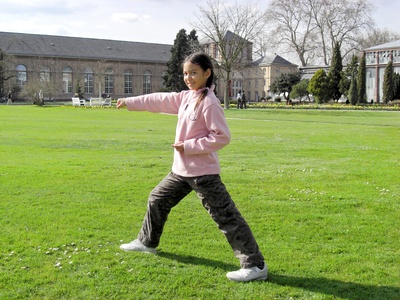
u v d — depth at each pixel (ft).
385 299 12.63
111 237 17.63
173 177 14.66
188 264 15.03
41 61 270.67
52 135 58.90
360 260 15.58
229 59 183.01
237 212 14.03
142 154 41.81
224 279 13.89
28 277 13.79
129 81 307.58
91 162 36.45
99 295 12.74
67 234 17.95
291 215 21.11
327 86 174.91
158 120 93.61
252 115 120.26
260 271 13.76
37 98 185.47
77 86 259.39
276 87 224.94
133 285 13.39
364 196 25.21
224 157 40.47
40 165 34.63
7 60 250.57
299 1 233.96
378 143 53.36
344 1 229.25
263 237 17.93
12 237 17.48
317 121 96.84
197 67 13.82
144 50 316.19
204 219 20.12
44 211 21.22
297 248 16.72
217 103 13.71
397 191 26.71
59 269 14.43
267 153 43.39
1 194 24.63
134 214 20.92
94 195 24.64
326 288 13.32
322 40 240.53
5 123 79.41
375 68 195.11
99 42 302.86
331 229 19.04
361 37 241.55
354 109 146.92
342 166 35.86
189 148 13.60
